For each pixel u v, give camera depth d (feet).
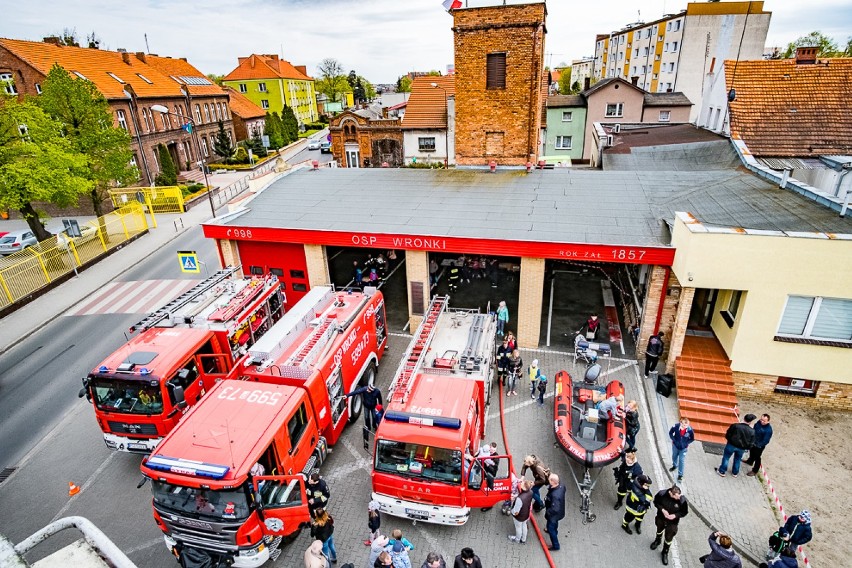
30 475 43.29
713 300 54.75
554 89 247.09
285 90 269.85
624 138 100.83
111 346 64.28
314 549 28.81
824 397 47.42
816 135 71.41
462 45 78.28
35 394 54.90
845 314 44.19
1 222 117.60
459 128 83.35
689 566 33.50
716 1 176.35
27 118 82.48
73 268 87.71
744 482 40.01
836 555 33.88
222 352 46.91
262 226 61.72
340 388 43.55
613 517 37.42
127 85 138.21
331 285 58.18
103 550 10.95
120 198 122.72
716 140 79.36
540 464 35.70
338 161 141.69
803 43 244.83
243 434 32.12
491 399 50.29
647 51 217.97
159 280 85.30
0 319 72.28
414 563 33.91
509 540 35.73
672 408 48.01
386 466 34.17
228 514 29.68
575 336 60.54
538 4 72.64
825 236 41.81
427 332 48.19
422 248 56.59
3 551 9.13
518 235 54.54
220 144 175.94
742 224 48.98
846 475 40.45
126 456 45.37
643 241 51.67
